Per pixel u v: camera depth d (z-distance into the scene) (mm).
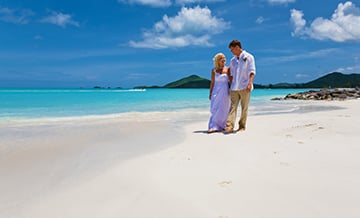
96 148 5309
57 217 2633
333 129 6703
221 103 7145
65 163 4312
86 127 7977
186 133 6988
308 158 4266
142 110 14039
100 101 22984
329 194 2951
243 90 6965
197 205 2803
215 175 3617
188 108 15445
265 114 11711
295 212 2598
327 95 29953
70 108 15234
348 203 2742
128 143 5773
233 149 4969
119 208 2781
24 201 2977
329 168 3770
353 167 3801
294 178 3428
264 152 4684
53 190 3260
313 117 9750
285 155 4465
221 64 7266
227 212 2645
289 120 8906
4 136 6504
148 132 7152
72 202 2936
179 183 3385
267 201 2832
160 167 4031
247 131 6961
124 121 9352
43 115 11297
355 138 5680
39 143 5727
